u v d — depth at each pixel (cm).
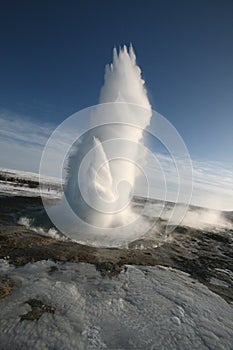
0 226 1243
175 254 1222
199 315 644
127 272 859
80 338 498
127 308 627
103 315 584
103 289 709
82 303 621
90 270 831
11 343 460
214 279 955
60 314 562
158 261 1058
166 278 864
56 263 850
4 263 796
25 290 638
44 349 457
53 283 696
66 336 496
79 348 472
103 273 821
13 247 942
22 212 1625
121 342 505
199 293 784
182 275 934
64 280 728
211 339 552
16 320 519
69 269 813
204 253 1341
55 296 630
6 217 1454
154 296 708
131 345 500
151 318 597
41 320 531
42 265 816
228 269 1116
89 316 573
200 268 1065
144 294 713
